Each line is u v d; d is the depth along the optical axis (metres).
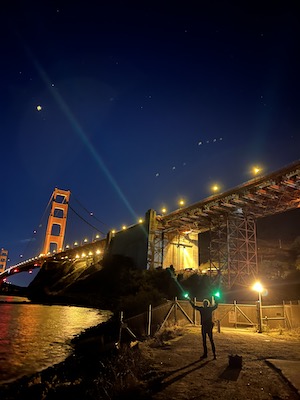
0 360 16.58
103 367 10.53
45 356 18.12
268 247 65.94
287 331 17.84
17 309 57.03
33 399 8.88
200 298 43.44
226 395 6.66
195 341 13.82
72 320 39.16
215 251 56.03
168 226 69.56
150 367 9.03
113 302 57.09
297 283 36.59
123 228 87.31
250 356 10.66
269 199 52.25
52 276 112.81
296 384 7.13
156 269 60.47
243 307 21.39
